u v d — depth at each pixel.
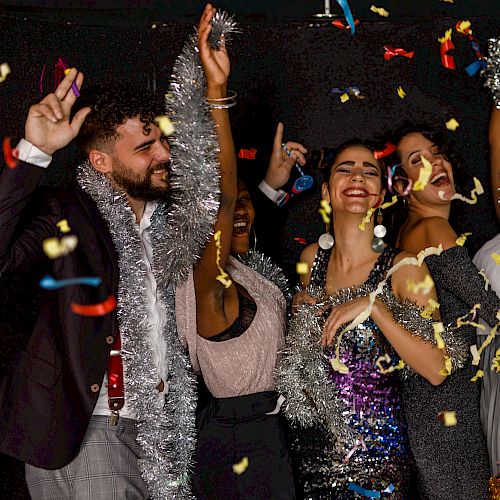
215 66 2.74
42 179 3.76
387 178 3.43
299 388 3.03
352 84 4.13
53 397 2.76
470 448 3.15
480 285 3.30
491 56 3.76
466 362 3.22
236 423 3.06
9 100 3.65
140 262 2.90
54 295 2.84
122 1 3.86
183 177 2.79
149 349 2.87
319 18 4.10
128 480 2.84
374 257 3.14
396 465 3.05
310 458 3.08
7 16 3.64
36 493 2.85
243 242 3.34
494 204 3.85
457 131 4.11
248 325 3.06
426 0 4.10
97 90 3.03
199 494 3.05
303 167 4.12
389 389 3.04
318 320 3.08
